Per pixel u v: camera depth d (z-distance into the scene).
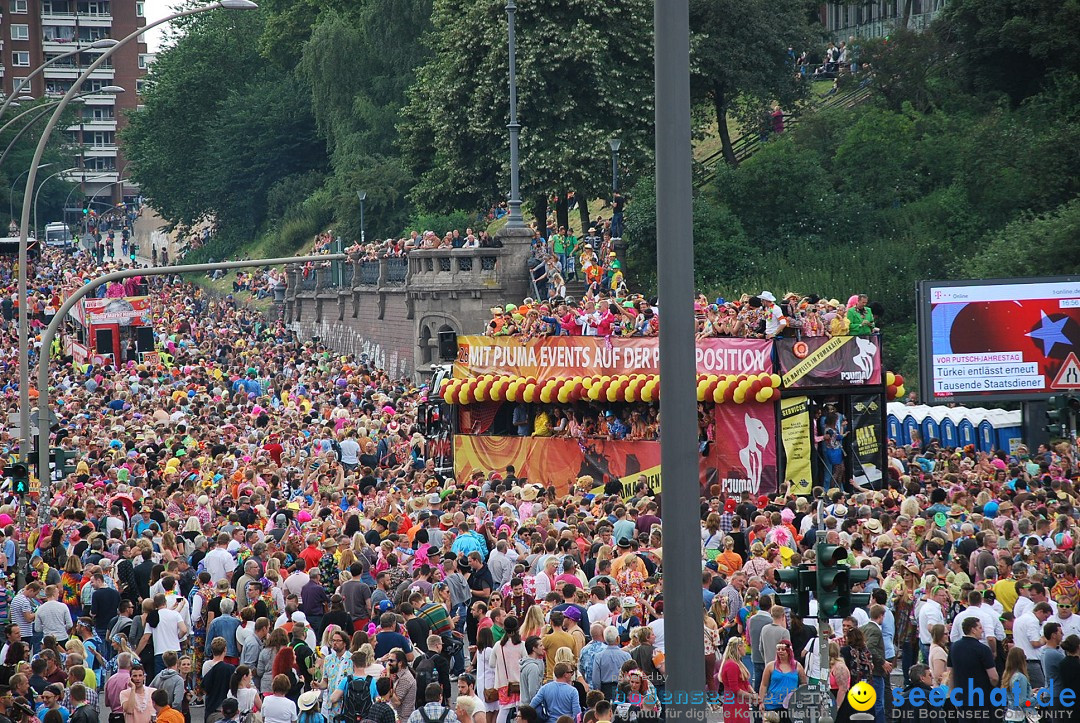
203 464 99.44
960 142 188.38
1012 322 124.25
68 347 195.88
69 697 52.38
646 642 54.66
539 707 50.44
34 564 74.81
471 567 69.88
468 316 176.88
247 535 74.62
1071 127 181.62
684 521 34.03
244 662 59.78
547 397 110.88
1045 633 54.41
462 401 118.50
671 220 34.00
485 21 194.50
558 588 60.47
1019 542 68.62
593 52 187.00
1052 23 194.38
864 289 168.88
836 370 101.06
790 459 99.94
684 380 34.06
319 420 133.75
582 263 160.00
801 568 45.12
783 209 184.12
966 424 126.50
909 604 64.12
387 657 54.59
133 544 72.62
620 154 190.75
